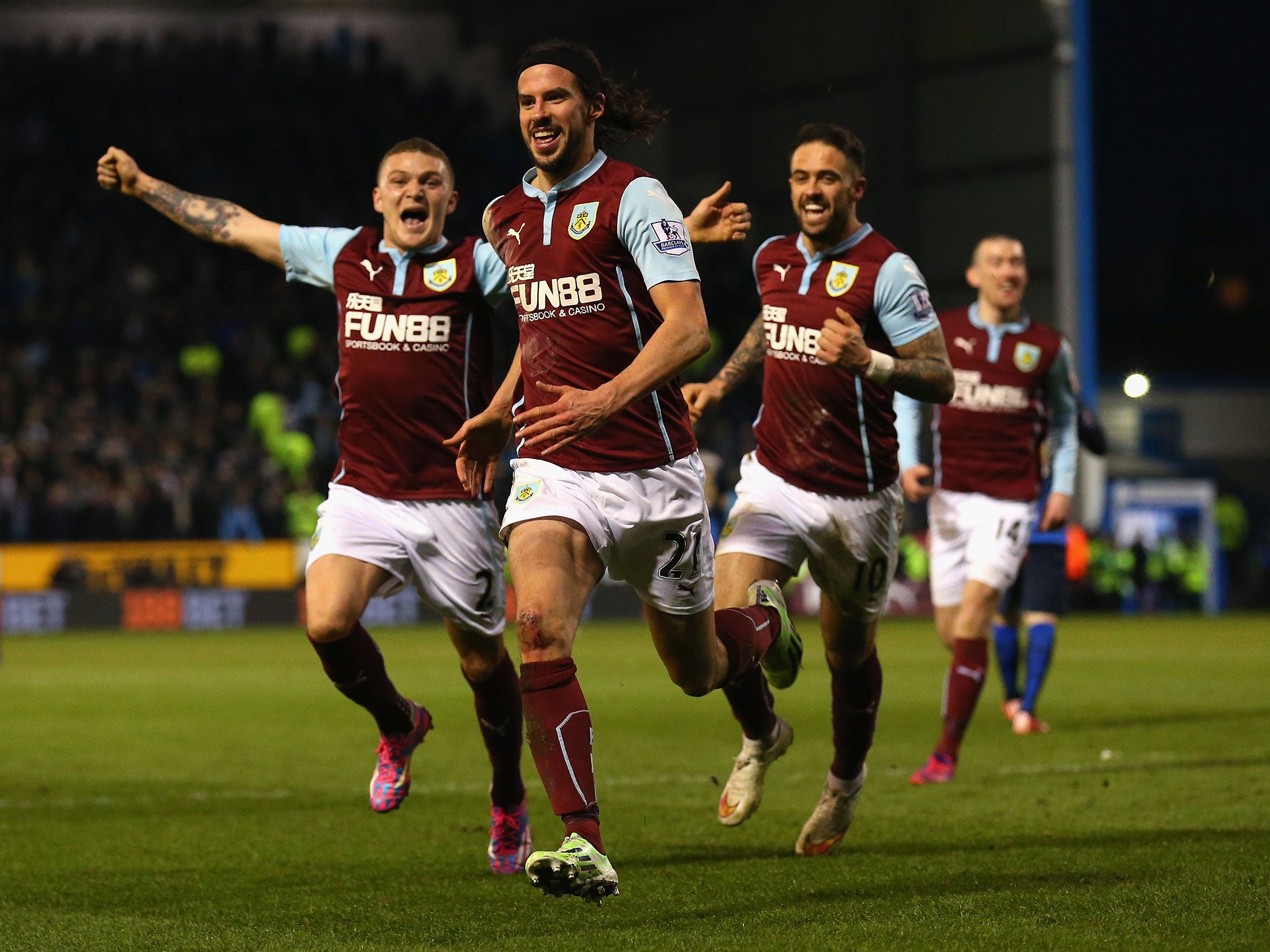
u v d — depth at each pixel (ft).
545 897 23.24
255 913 22.24
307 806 33.60
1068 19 142.92
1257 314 197.06
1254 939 19.31
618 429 21.81
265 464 131.34
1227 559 169.27
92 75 167.02
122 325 142.72
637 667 75.31
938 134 152.05
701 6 169.58
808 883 23.97
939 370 25.67
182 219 28.35
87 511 123.13
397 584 26.96
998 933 19.86
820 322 26.68
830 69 159.53
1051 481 43.55
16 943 20.30
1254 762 39.32
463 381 27.04
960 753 42.37
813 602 126.52
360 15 185.37
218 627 120.57
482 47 188.75
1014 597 50.24
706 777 37.70
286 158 164.45
